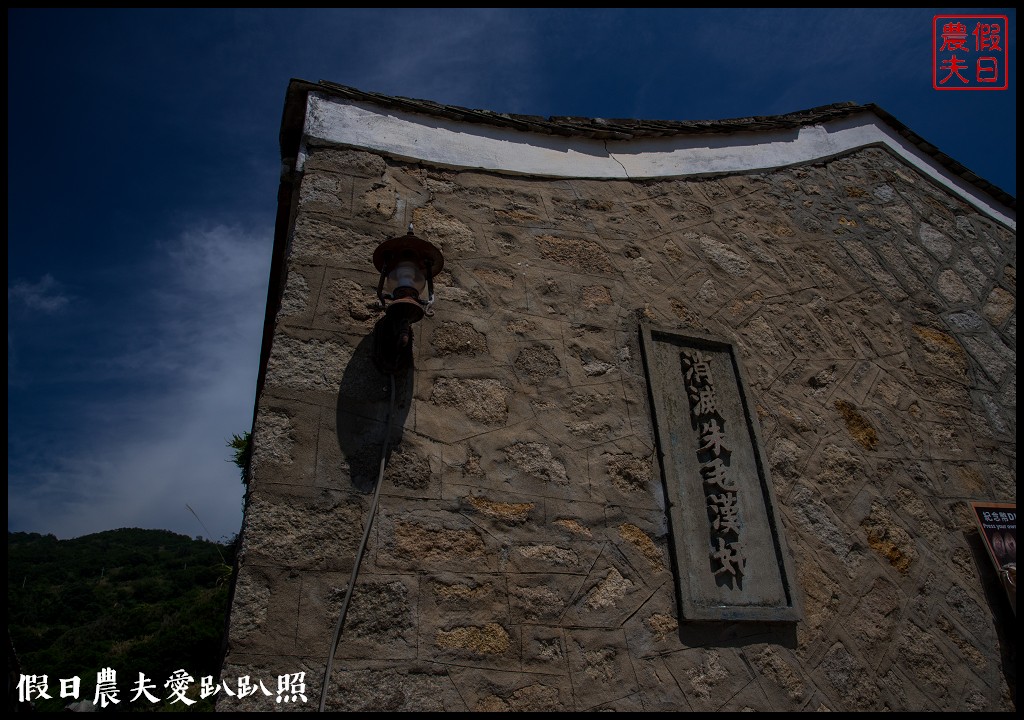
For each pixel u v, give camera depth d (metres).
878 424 3.30
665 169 3.70
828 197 4.14
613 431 2.65
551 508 2.37
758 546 2.57
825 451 3.05
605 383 2.77
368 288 2.58
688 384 2.90
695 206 3.62
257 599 1.87
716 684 2.25
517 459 2.43
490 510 2.28
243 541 1.95
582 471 2.50
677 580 2.38
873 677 2.55
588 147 3.57
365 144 2.98
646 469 2.61
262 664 1.79
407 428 2.31
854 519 2.93
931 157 4.82
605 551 2.36
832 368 3.37
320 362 2.34
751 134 4.15
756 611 2.41
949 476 3.33
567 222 3.21
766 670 2.35
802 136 4.34
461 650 2.01
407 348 2.35
